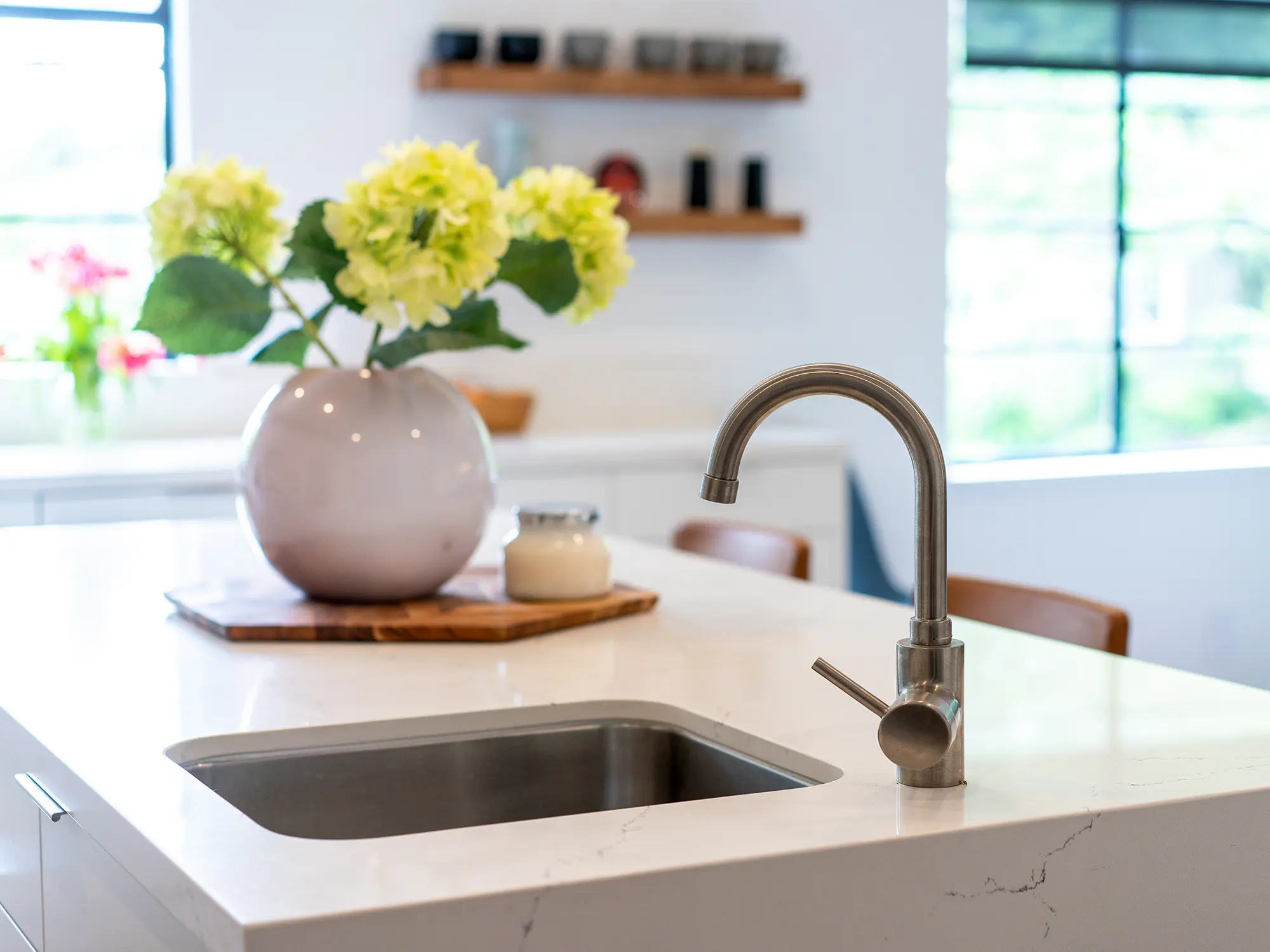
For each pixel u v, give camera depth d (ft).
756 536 8.16
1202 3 17.44
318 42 13.33
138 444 12.79
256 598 5.90
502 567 6.03
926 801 3.39
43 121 13.30
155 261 5.79
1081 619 6.06
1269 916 3.51
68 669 4.92
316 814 4.19
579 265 5.91
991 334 17.28
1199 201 17.88
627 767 4.49
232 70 13.11
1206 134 17.80
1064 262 17.44
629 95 13.84
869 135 15.35
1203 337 18.10
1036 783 3.53
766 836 3.15
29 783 4.15
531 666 4.99
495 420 13.28
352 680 4.78
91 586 6.51
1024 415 17.51
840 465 13.11
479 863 2.98
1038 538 16.49
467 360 14.06
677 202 14.69
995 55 16.74
